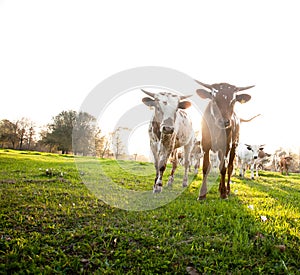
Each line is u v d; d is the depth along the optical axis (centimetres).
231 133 672
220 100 614
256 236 397
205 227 425
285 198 745
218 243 363
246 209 548
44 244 347
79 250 333
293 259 329
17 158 1565
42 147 3891
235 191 782
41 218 440
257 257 335
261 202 652
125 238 370
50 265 298
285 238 384
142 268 298
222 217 479
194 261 317
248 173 1859
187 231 413
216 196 687
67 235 376
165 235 391
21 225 406
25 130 4853
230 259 321
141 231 403
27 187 663
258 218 486
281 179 1505
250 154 1441
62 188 679
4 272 275
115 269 295
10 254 306
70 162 1497
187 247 348
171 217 475
